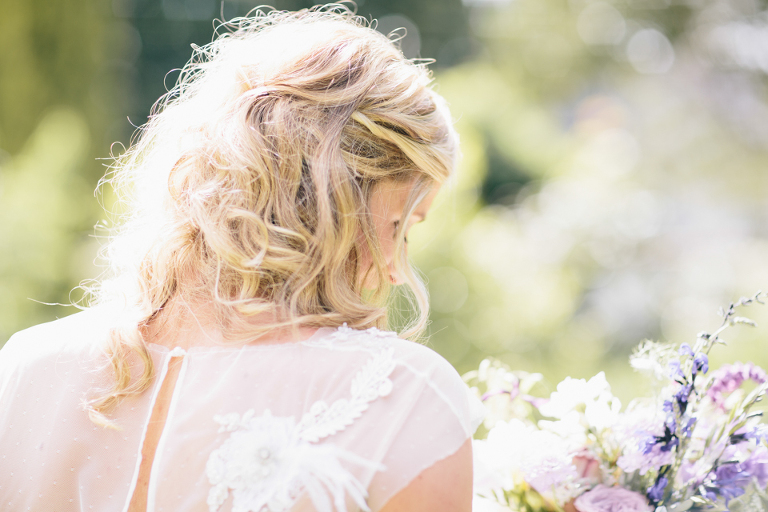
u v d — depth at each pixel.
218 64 1.06
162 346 0.91
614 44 10.32
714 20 8.55
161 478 0.80
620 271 5.80
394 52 1.02
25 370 0.94
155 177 1.00
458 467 0.78
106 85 6.25
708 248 6.79
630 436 1.04
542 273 3.82
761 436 1.00
